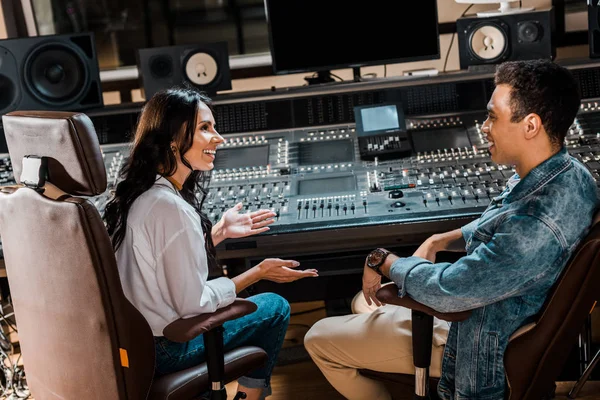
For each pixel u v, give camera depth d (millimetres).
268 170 3021
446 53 3689
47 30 3783
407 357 2162
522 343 1881
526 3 3604
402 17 3203
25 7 3730
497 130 1946
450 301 1897
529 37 3191
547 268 1850
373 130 3084
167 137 2117
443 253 2793
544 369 1894
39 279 1981
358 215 2609
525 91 1877
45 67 3184
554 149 1922
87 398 2016
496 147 1977
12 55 3152
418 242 2680
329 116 3207
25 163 1921
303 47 3240
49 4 3748
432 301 1919
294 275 2246
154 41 3799
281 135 3201
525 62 1929
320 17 3201
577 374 2736
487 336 1954
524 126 1901
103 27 3779
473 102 3174
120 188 2109
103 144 3266
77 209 1825
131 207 2082
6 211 1993
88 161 1843
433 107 3178
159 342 2098
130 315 1913
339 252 2711
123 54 3809
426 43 3236
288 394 2863
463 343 1990
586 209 1887
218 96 3250
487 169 2830
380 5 3188
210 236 2381
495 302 1938
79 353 1977
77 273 1887
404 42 3234
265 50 3791
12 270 2070
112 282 1878
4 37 3678
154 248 2043
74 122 1826
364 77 3422
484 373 1973
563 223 1845
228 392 2885
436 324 2223
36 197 1894
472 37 3223
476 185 2729
